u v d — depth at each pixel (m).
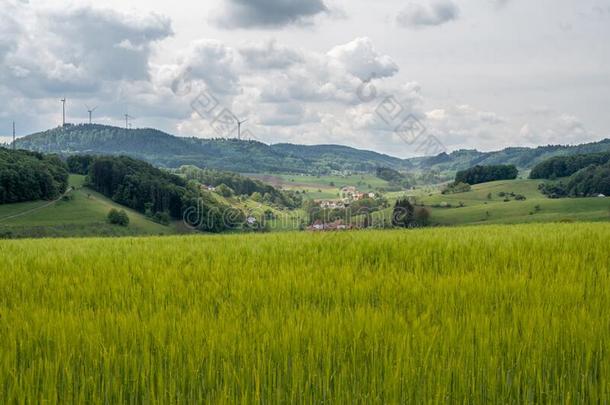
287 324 6.33
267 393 4.91
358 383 4.96
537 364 5.36
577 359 5.42
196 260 12.66
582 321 6.33
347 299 8.12
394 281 9.17
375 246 13.72
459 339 5.96
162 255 13.60
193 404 4.83
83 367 5.43
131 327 6.46
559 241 14.32
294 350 5.64
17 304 8.29
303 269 10.61
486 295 8.04
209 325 6.41
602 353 5.57
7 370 5.24
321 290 8.66
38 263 12.54
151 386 4.94
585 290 8.40
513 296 8.04
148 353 5.50
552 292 8.07
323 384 4.98
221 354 5.61
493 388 4.95
